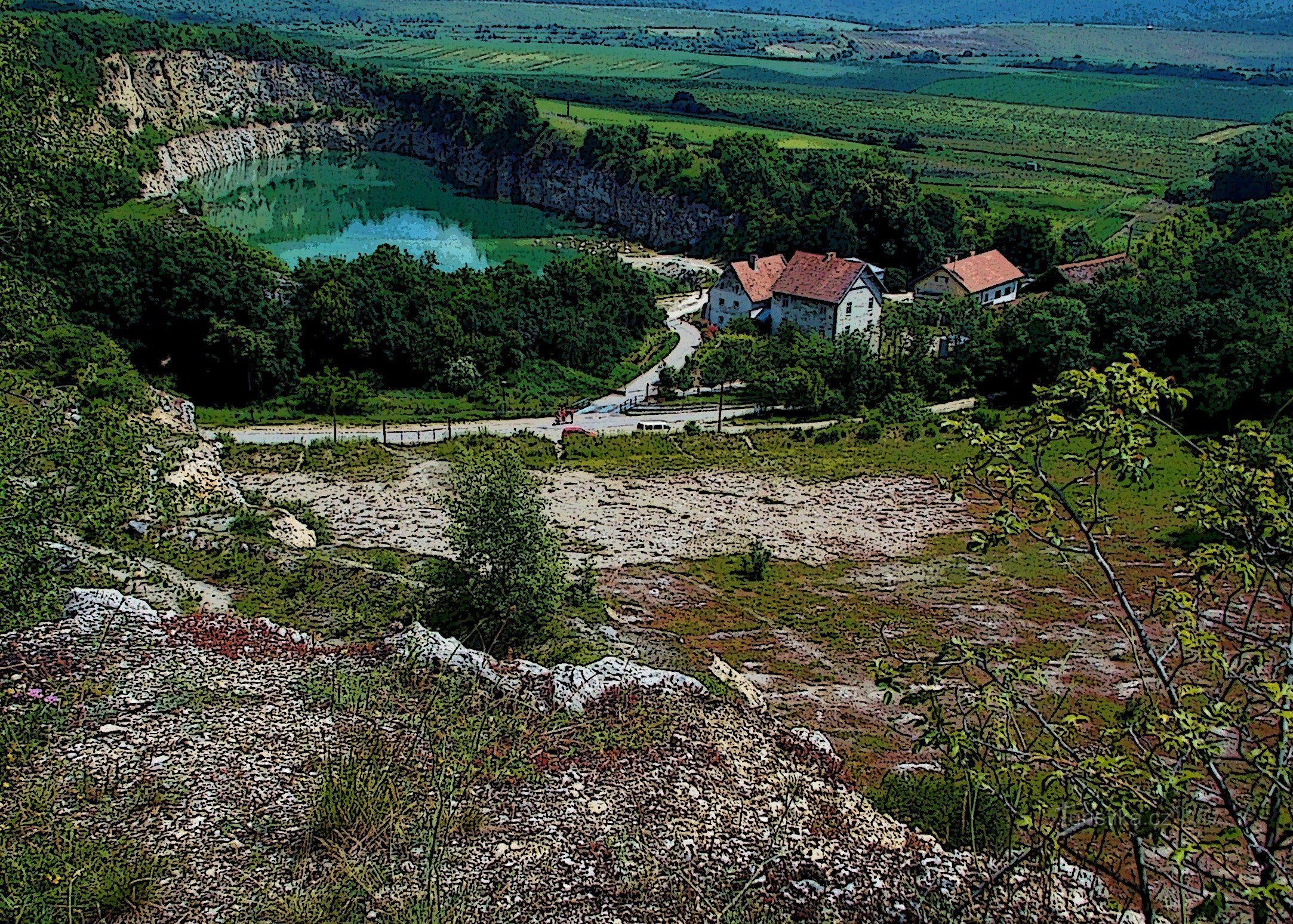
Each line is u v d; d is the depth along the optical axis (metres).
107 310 64.25
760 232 111.12
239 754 13.17
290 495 46.62
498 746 14.28
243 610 23.95
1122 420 9.26
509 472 25.50
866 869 12.61
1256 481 9.40
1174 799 8.39
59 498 15.84
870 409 67.00
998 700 9.32
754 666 29.19
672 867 11.99
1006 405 68.38
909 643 31.92
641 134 138.75
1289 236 78.31
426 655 16.94
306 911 10.13
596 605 30.97
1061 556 10.13
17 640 15.74
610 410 67.62
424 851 11.47
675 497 50.16
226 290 66.00
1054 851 9.01
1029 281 98.69
